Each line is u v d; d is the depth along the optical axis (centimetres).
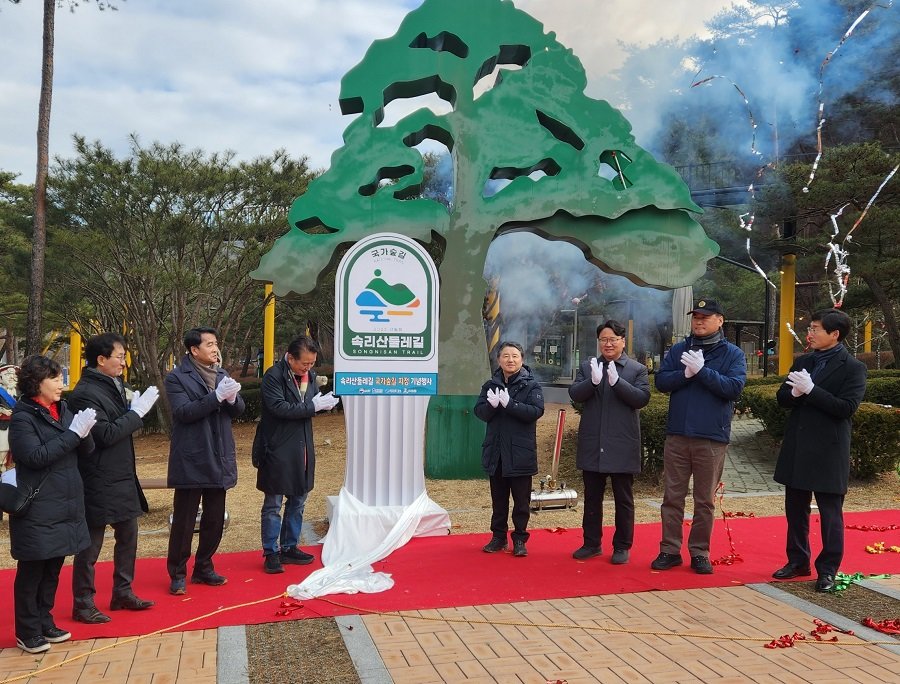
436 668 342
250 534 635
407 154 834
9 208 1609
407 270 604
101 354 414
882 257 1209
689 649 364
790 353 1574
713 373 485
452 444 846
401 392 604
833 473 455
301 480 512
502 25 856
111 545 604
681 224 873
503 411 540
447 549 561
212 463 457
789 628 392
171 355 1585
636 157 863
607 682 328
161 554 571
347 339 600
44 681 330
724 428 491
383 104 855
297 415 504
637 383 517
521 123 855
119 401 421
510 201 845
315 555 559
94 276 1353
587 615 412
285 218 1305
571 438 1050
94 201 1233
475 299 848
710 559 531
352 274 599
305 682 329
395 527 571
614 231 861
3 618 413
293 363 517
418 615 412
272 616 411
